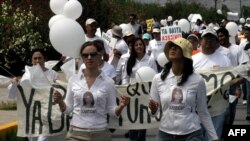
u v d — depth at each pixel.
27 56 22.53
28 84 8.38
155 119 8.79
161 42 16.25
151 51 16.16
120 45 13.69
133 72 10.34
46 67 9.22
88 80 6.83
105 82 6.84
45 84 8.41
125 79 10.49
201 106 6.62
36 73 8.40
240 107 15.39
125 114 8.78
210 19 62.84
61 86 8.42
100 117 6.84
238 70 8.91
